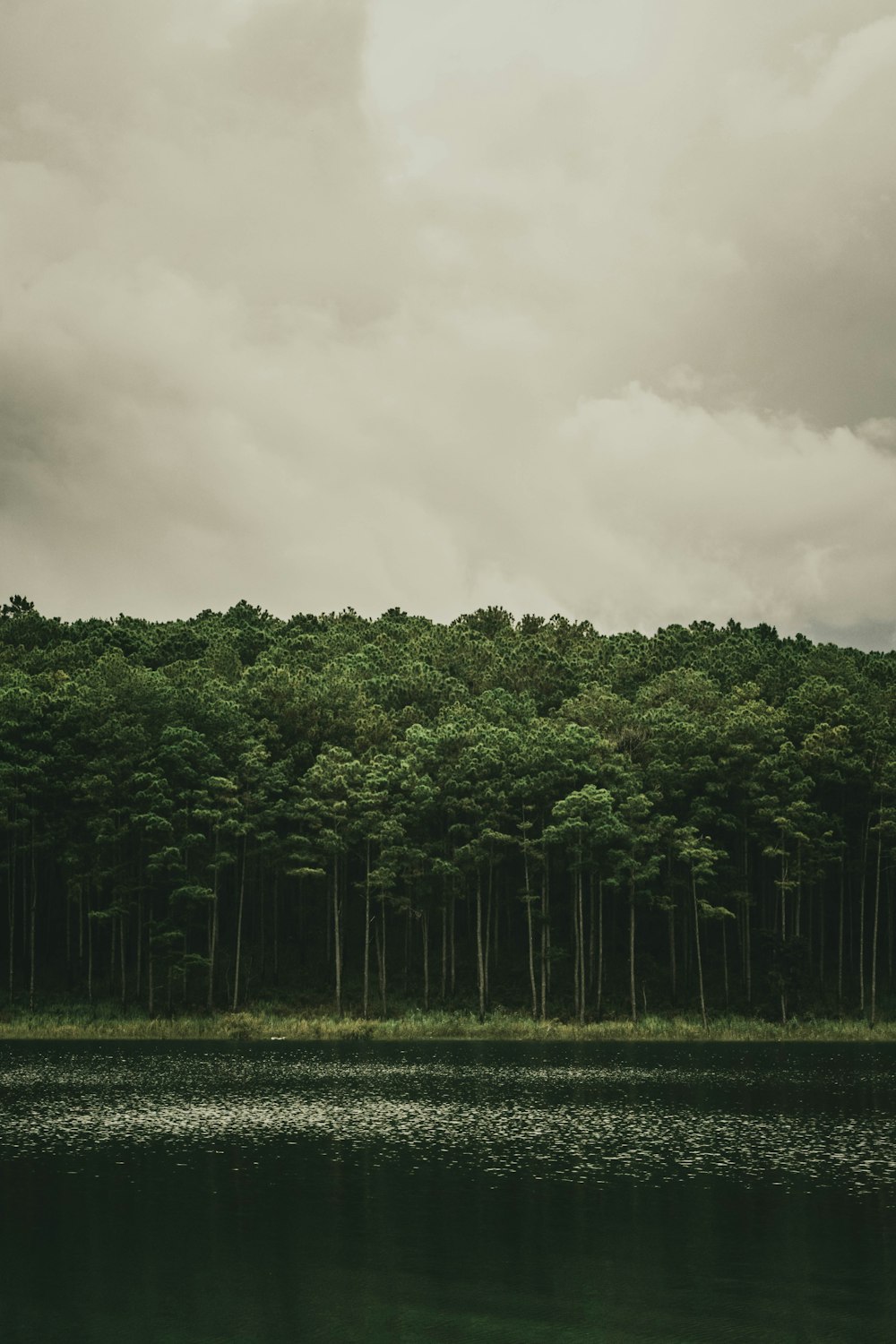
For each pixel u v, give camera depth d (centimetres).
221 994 9400
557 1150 4256
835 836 10125
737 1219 3303
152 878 9019
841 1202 3481
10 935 9150
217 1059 6981
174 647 12519
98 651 12219
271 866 9631
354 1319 2536
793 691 11112
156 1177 3797
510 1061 6988
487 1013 9044
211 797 9100
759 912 10619
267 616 15750
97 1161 4031
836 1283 2773
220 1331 2478
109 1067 6519
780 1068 6656
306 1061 6906
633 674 12444
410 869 9325
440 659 12738
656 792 9319
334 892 9300
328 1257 2959
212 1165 3988
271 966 9969
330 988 9588
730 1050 7706
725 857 9162
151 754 8981
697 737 9456
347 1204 3459
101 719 9225
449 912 9894
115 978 9550
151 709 9444
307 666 12394
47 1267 2889
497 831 9044
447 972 9819
